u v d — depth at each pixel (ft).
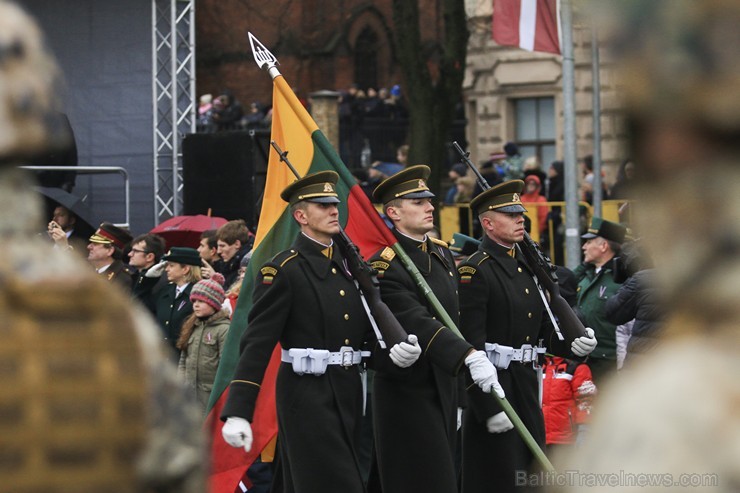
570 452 5.49
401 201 35.09
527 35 67.36
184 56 87.30
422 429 33.37
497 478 35.19
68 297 7.57
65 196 68.80
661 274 5.32
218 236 54.34
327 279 32.99
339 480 31.89
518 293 36.45
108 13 88.43
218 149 74.13
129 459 7.56
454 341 32.37
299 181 33.24
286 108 37.04
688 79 5.13
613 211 62.69
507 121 131.95
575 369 40.68
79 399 7.47
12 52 7.84
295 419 32.32
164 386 7.78
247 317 35.17
